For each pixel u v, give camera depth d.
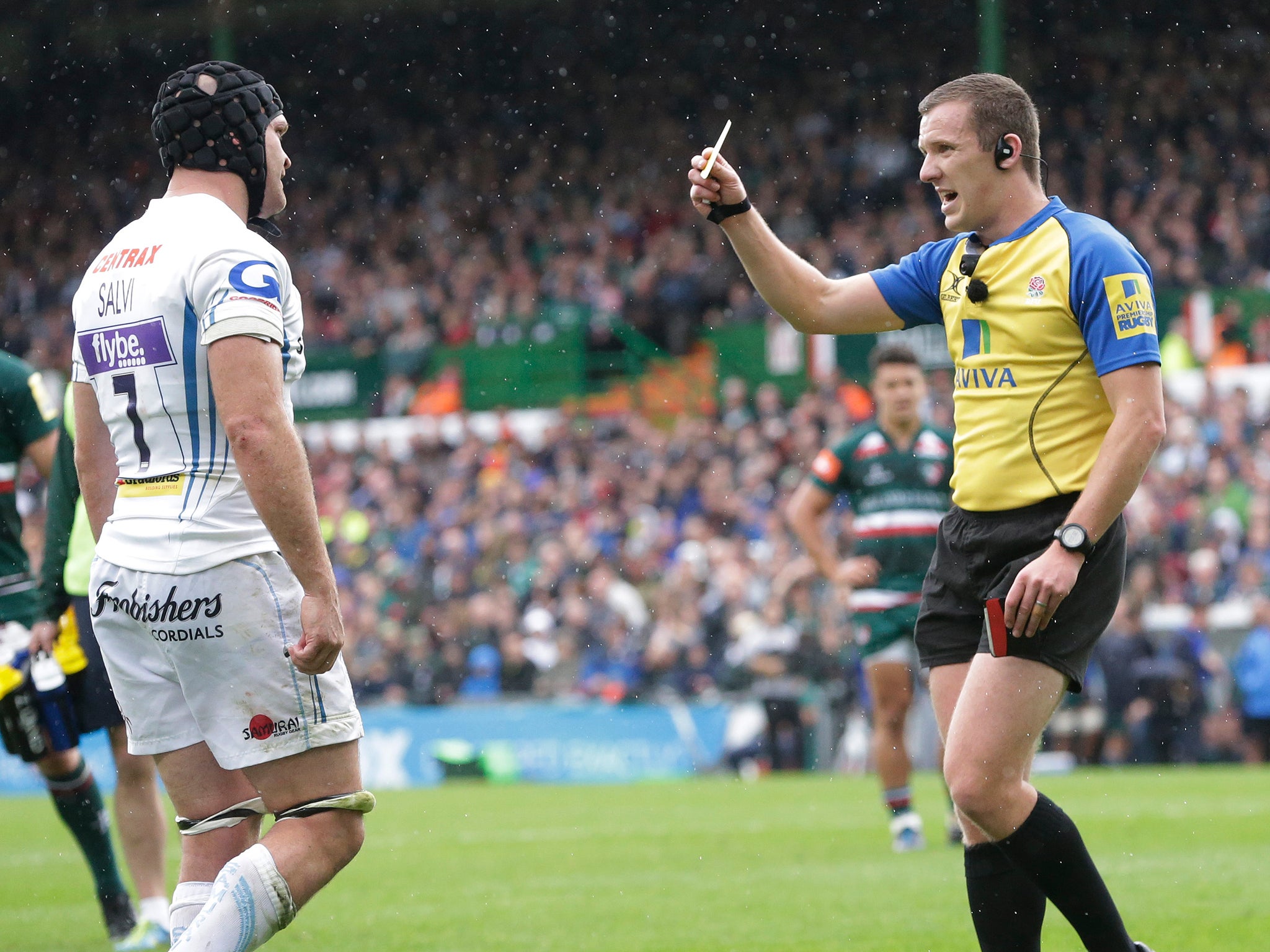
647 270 86.81
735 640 53.62
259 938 10.26
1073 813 30.55
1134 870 21.67
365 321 90.69
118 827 17.88
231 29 98.06
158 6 96.38
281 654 10.49
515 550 64.50
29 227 105.19
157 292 10.48
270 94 11.43
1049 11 94.44
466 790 43.97
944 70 96.88
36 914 20.38
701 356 79.88
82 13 97.31
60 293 102.00
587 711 49.88
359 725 10.88
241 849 11.19
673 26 101.00
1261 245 77.19
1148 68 91.38
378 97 106.12
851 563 25.80
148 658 10.85
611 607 57.00
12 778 51.09
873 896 19.69
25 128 107.00
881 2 96.62
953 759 11.44
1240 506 57.31
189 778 11.05
